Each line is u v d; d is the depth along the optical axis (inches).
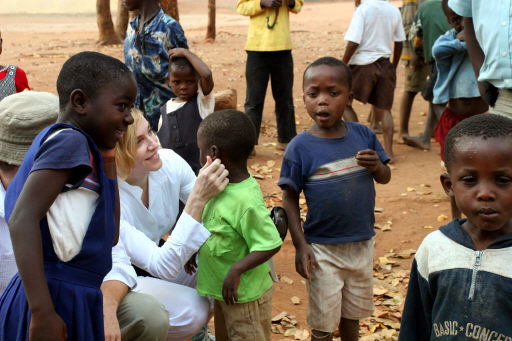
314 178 119.0
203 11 1486.2
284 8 275.9
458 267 79.0
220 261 111.7
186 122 176.4
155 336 106.3
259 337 113.1
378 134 331.0
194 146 177.0
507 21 134.2
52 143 76.4
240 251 111.0
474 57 153.6
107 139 82.9
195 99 178.2
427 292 83.9
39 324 73.5
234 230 109.5
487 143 73.9
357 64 273.0
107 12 696.4
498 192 74.3
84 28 1036.5
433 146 308.2
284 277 180.7
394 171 273.6
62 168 75.7
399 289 173.5
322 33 840.9
